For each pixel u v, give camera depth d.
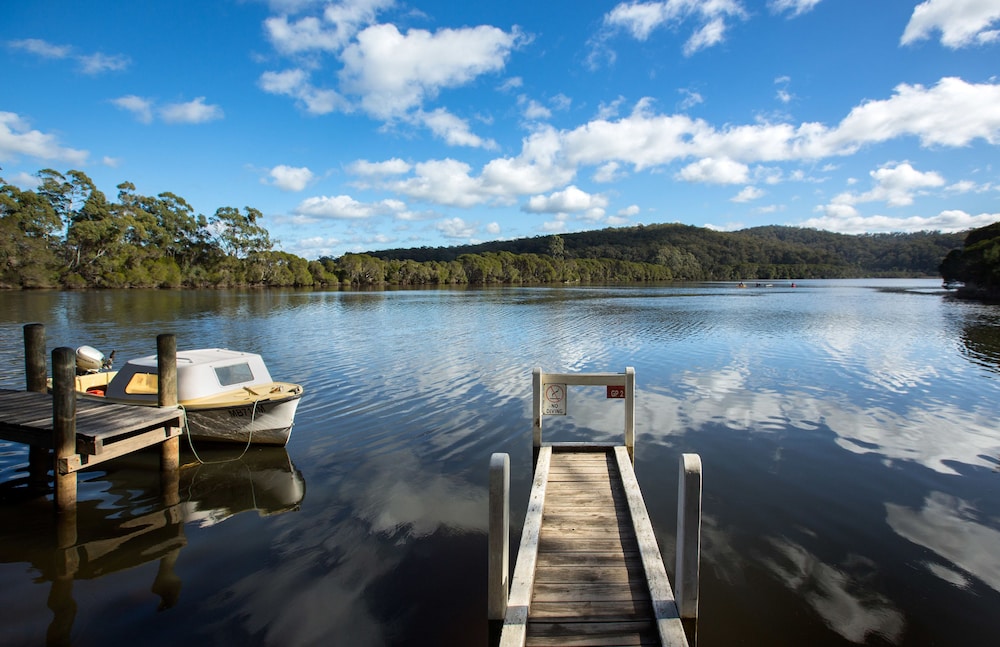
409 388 15.35
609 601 4.89
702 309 46.44
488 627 4.91
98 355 12.30
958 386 15.95
